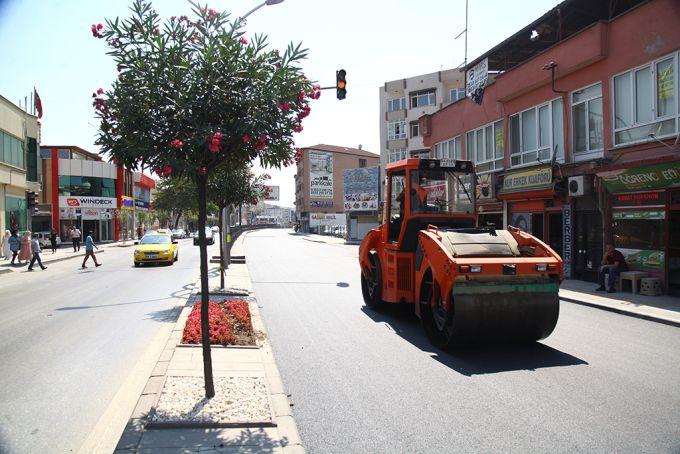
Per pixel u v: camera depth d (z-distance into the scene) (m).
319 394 5.41
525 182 17.03
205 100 4.66
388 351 7.27
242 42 4.77
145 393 5.00
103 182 48.47
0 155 27.30
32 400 5.31
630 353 7.09
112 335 8.38
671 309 10.18
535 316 6.92
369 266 11.02
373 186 51.41
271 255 30.19
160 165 4.57
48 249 38.16
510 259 6.98
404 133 50.25
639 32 12.75
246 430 4.21
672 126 11.89
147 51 4.67
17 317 10.21
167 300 12.25
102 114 4.79
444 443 4.16
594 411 4.86
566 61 15.20
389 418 4.72
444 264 6.93
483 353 7.14
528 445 4.11
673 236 11.80
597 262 14.47
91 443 4.03
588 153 14.83
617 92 13.66
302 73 5.04
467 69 22.19
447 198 9.48
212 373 5.30
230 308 9.81
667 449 4.02
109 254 33.41
